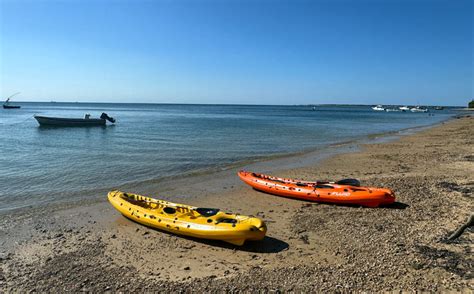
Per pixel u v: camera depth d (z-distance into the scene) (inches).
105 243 340.2
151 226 376.5
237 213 430.9
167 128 1777.8
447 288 241.8
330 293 241.0
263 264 292.5
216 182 594.2
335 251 310.2
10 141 1154.0
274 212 432.5
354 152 925.8
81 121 1788.9
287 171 682.2
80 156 853.2
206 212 364.5
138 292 251.0
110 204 465.4
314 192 470.6
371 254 299.0
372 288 244.7
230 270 283.7
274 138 1306.6
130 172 673.6
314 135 1449.3
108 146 1039.6
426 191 492.1
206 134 1453.0
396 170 660.7
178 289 253.4
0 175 637.9
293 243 333.4
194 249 326.0
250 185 545.3
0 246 334.3
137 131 1576.0
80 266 293.6
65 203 472.1
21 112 3607.3
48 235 361.1
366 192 442.6
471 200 441.4
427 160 760.3
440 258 285.4
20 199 492.1
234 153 917.2
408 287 243.9
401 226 363.6
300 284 254.8
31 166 722.8
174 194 521.0
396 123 2442.2
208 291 249.9
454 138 1253.1
